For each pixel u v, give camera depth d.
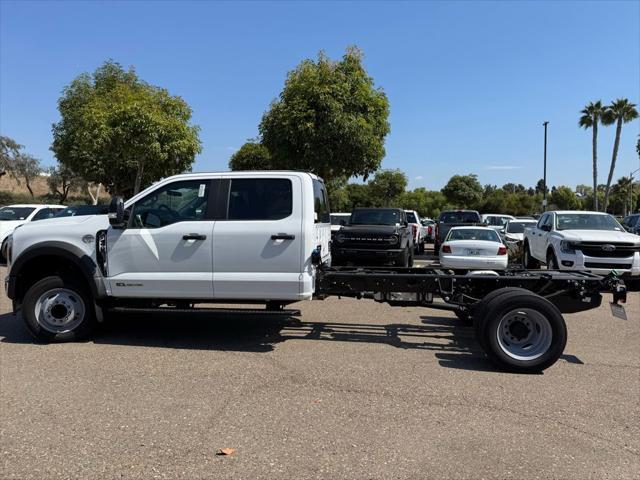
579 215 13.59
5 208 16.05
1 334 7.08
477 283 6.53
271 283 6.24
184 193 6.52
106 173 26.00
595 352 6.67
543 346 5.73
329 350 6.48
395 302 6.64
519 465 3.61
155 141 19.55
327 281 6.59
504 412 4.56
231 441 3.91
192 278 6.35
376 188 56.78
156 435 3.99
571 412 4.58
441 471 3.51
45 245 6.47
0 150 47.19
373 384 5.23
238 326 7.72
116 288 6.48
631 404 4.80
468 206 65.06
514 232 19.36
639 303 10.38
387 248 12.65
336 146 16.06
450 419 4.39
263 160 43.09
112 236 6.48
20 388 4.97
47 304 6.61
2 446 3.78
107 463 3.55
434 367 5.85
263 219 6.34
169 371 5.55
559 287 6.43
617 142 42.34
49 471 3.44
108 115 19.67
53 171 48.56
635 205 77.38
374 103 16.98
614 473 3.52
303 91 16.09
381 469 3.52
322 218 7.14
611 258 11.33
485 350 5.80
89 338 6.91
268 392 4.95
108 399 4.71
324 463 3.60
